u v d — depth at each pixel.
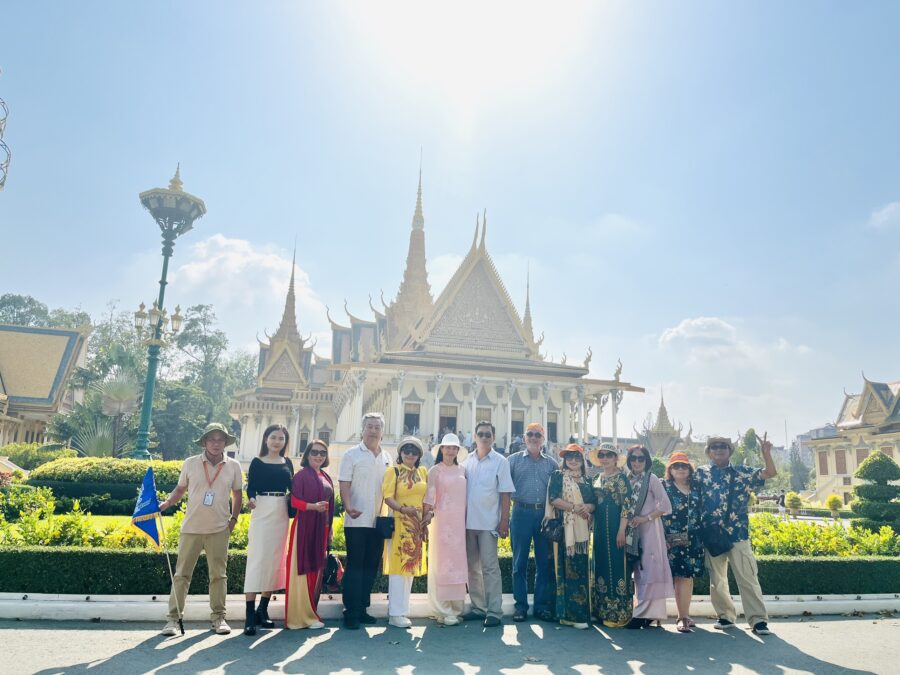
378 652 6.35
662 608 7.68
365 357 48.66
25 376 53.53
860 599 9.56
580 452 8.02
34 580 7.74
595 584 7.88
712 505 8.02
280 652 6.23
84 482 19.98
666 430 79.62
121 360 41.50
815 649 7.02
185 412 65.06
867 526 23.77
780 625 8.27
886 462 24.64
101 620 7.22
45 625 6.93
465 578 7.77
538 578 8.15
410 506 7.67
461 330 48.38
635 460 8.25
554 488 7.87
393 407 44.41
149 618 7.33
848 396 64.19
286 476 7.46
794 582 9.84
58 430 40.34
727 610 8.03
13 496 15.66
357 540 7.53
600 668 6.06
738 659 6.54
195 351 97.88
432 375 43.03
